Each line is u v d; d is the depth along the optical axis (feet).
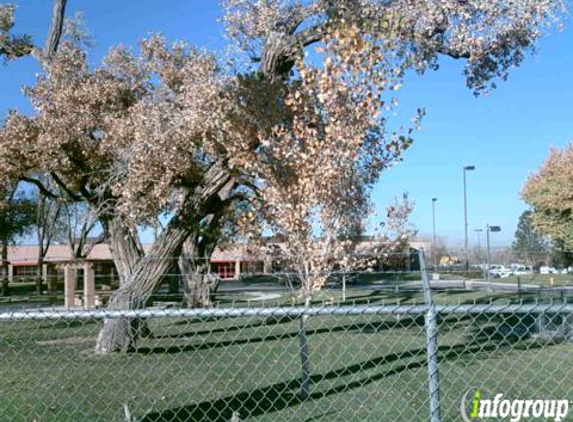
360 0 32.76
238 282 88.17
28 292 134.62
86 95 52.75
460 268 104.32
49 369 33.55
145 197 47.60
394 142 35.01
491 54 37.40
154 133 46.19
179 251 46.24
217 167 46.06
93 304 69.15
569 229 110.32
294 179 34.73
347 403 25.12
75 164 54.24
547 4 34.01
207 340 44.06
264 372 32.30
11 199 126.21
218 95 42.04
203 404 25.64
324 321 53.62
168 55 61.36
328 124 33.01
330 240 34.06
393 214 38.68
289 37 40.14
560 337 40.98
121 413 24.23
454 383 28.27
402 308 15.30
